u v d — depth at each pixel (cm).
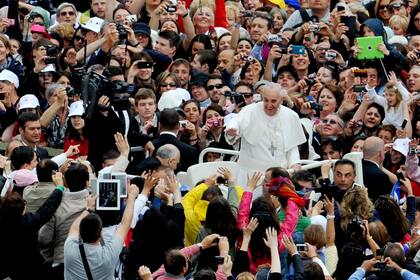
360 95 5975
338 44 6384
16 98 5803
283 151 5459
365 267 4753
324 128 5784
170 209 4912
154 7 6475
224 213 4853
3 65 6003
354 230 4925
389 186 5431
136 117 5678
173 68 6022
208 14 6438
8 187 4925
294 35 6391
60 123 5616
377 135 5766
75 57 6012
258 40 6450
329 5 6656
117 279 4741
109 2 6488
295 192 4991
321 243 4897
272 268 4675
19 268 4741
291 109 5806
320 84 6044
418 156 5650
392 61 6144
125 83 5381
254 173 5169
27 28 6300
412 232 5178
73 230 4684
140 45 6112
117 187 4741
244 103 5909
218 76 5956
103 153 5344
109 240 4709
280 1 6831
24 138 5384
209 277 4553
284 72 6109
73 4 6575
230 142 5456
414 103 5947
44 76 5862
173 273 4634
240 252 4788
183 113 5719
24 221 4731
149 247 4825
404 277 4728
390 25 6631
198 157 5528
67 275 4634
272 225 4819
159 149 5178
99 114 5338
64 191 4825
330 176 5416
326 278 4753
